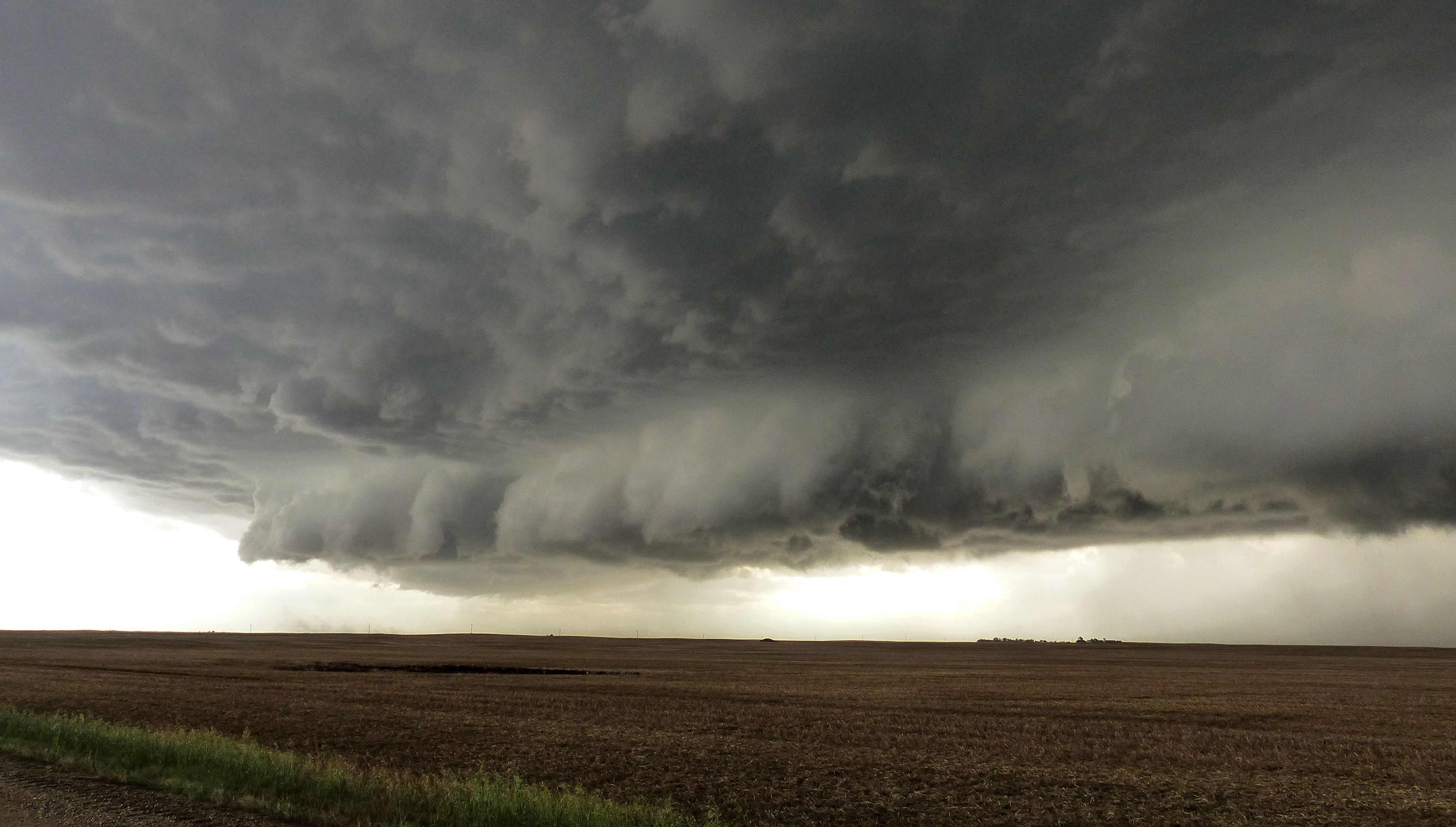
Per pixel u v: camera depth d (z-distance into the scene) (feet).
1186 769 88.63
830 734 113.50
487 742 95.40
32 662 262.47
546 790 51.29
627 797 66.59
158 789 49.08
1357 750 103.76
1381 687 238.07
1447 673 333.62
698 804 65.10
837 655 540.52
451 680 223.51
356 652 460.14
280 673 233.76
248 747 64.34
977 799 69.97
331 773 53.98
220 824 41.09
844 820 61.52
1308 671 346.74
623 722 123.03
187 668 244.83
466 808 44.93
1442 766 91.81
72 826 40.04
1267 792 74.90
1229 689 225.35
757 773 79.00
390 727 105.91
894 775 79.46
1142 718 144.25
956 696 190.49
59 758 58.39
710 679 251.19
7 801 45.06
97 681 172.24
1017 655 563.07
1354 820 65.51
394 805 45.85
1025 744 104.78
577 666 358.64
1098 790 74.74
